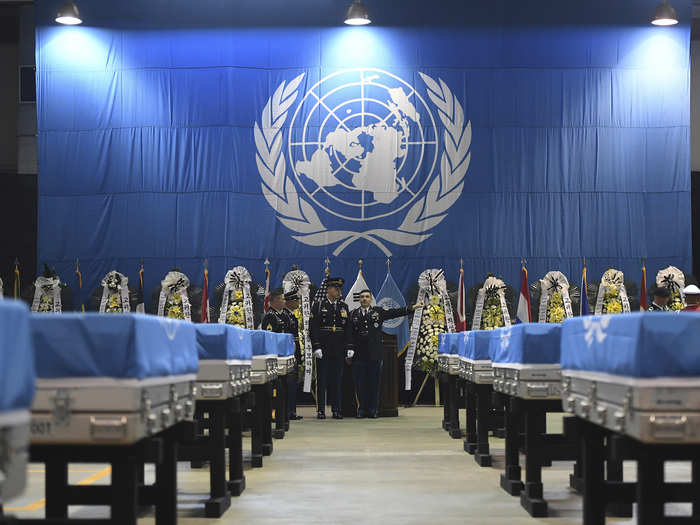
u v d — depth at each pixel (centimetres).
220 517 559
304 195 1720
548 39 1747
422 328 1653
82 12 1759
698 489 418
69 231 1725
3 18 1883
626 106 1738
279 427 1094
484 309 1659
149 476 737
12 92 1881
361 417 1415
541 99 1738
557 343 559
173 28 1755
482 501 617
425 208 1716
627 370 315
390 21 1752
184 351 403
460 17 1750
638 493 321
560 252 1709
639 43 1748
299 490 673
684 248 1709
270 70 1748
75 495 453
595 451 399
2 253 1836
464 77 1741
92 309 1697
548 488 678
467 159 1725
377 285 1695
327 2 1758
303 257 1709
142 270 1705
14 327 231
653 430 300
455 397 1097
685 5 1753
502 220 1714
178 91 1742
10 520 270
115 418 306
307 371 1639
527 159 1725
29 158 1875
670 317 303
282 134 1734
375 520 545
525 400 576
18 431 234
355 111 1736
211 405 581
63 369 307
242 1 1756
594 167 1727
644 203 1720
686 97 1739
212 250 1703
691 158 1914
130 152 1734
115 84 1748
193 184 1722
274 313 1323
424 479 731
